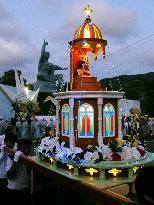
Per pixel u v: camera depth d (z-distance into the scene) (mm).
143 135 25516
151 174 2658
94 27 10367
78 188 5652
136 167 8008
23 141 6801
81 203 8531
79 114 9336
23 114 28406
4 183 7180
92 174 7859
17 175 6660
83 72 10258
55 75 51125
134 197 6871
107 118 9367
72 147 8891
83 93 9125
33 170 8664
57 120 10484
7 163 6648
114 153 8148
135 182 2752
